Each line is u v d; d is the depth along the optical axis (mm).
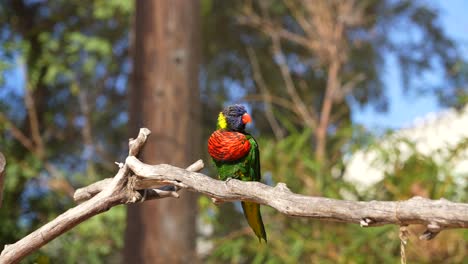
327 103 12773
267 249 9539
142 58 9641
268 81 16562
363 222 3047
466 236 8422
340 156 10375
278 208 3414
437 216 2795
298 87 16406
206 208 10219
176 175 3867
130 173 4078
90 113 15445
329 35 13188
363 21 14172
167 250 9070
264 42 16656
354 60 16672
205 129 16188
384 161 9461
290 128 10688
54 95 15461
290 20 16531
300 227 9531
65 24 15203
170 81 9523
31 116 13406
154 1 9656
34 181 12750
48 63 14125
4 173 4254
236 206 12914
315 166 9688
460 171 9922
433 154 9422
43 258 5680
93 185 4469
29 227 11109
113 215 12727
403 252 3164
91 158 14867
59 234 4008
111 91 16391
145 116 9484
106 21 15266
